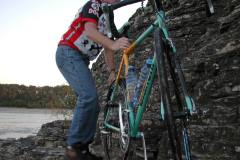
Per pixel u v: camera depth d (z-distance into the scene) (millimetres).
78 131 3664
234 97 4312
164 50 2920
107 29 3590
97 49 3934
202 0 5992
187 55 5652
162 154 4723
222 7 5855
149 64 3299
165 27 3059
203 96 4680
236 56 4520
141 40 3527
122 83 3939
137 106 3447
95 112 3711
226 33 4891
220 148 4109
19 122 48344
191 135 4469
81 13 3783
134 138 3422
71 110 12914
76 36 3834
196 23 6035
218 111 4359
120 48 3457
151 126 5531
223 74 4547
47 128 10273
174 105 4535
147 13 7191
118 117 3865
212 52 4887
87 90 3703
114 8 3412
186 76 5164
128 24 3971
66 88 13445
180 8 6230
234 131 4066
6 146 9781
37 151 8750
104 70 8500
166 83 2689
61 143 9578
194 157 4309
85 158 3748
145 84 3328
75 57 3826
